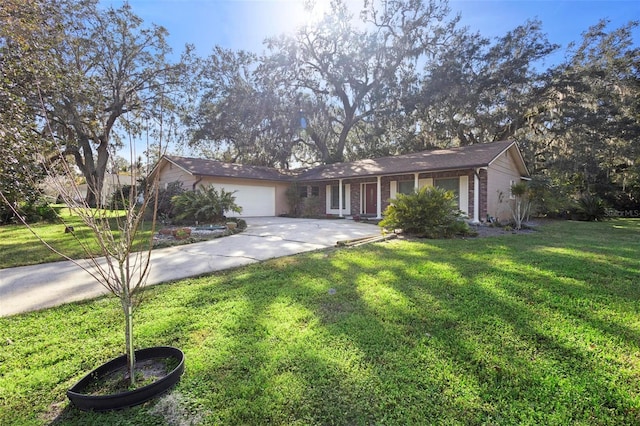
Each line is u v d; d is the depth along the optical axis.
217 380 2.18
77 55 14.76
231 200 12.71
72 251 6.72
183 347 2.63
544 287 3.96
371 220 14.36
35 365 2.40
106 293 4.03
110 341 2.77
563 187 16.52
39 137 6.60
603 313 3.20
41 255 6.30
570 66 19.25
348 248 6.96
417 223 8.55
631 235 9.16
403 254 6.11
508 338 2.72
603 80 18.36
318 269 5.03
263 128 22.70
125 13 18.00
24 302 3.71
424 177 14.35
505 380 2.16
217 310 3.39
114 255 2.19
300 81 22.44
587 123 18.05
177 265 5.45
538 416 1.84
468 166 11.96
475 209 12.13
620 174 20.73
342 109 25.09
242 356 2.47
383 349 2.55
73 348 2.65
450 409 1.90
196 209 12.04
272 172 19.88
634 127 18.03
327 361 2.38
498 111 19.58
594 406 1.92
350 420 1.82
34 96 7.32
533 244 7.26
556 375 2.21
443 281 4.25
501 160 13.97
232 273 4.91
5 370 2.34
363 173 15.49
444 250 6.47
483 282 4.18
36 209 12.20
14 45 6.98
